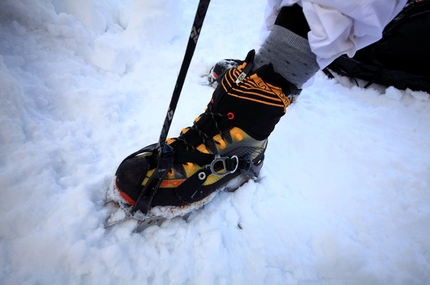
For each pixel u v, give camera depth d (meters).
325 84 1.69
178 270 0.67
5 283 0.55
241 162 0.77
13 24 1.12
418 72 1.63
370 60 1.65
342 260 0.79
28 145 0.78
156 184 0.67
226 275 0.70
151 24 1.47
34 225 0.65
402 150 1.26
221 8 2.32
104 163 0.85
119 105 1.08
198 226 0.77
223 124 0.70
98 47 1.20
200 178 0.71
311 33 0.60
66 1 1.30
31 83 0.97
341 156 1.17
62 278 0.59
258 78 0.66
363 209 0.97
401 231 0.92
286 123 1.28
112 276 0.63
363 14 0.56
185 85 1.36
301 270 0.76
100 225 0.69
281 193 0.94
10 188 0.68
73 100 1.00
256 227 0.81
